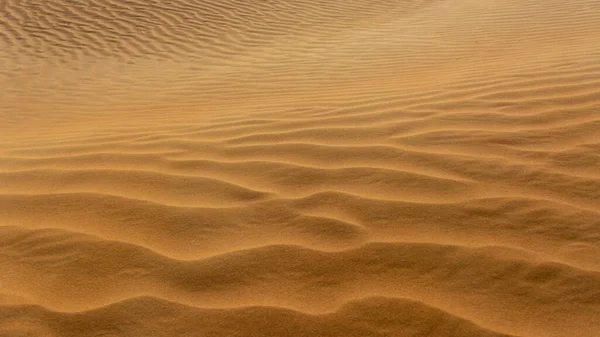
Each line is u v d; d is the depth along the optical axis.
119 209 2.29
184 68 8.23
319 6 11.44
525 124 3.03
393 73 5.71
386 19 10.27
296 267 1.86
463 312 1.63
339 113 3.56
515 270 1.78
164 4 11.25
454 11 9.92
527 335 1.54
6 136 4.87
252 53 8.73
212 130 3.42
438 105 3.49
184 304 1.71
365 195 2.31
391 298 1.70
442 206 2.19
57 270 1.89
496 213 2.12
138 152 3.03
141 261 1.92
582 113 3.12
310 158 2.75
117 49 9.30
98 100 6.90
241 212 2.22
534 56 5.02
